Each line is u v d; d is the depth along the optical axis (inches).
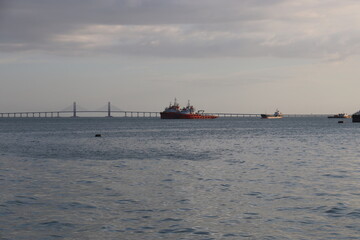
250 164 1814.7
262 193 1098.7
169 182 1294.3
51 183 1278.3
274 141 3553.2
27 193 1106.7
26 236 719.7
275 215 856.9
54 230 755.4
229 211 891.4
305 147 2847.0
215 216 850.1
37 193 1107.3
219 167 1704.0
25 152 2496.3
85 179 1360.7
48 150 2647.6
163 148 2815.0
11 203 976.3
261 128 7180.1
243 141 3575.3
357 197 1037.2
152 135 4749.0
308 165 1765.5
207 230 753.0
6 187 1204.5
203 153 2407.7
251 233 734.5
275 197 1041.5
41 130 6353.3
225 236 719.1
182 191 1133.1
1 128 7288.4
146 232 742.5
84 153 2422.5
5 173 1515.7
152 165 1786.4
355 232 735.1
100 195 1075.9
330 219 822.5
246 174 1478.8
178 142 3474.4
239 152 2468.0
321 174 1472.7
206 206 940.6
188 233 735.7
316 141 3526.1
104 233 737.0
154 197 1047.0
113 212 885.2
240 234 729.6
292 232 738.2
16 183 1278.3
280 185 1229.1
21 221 814.5
